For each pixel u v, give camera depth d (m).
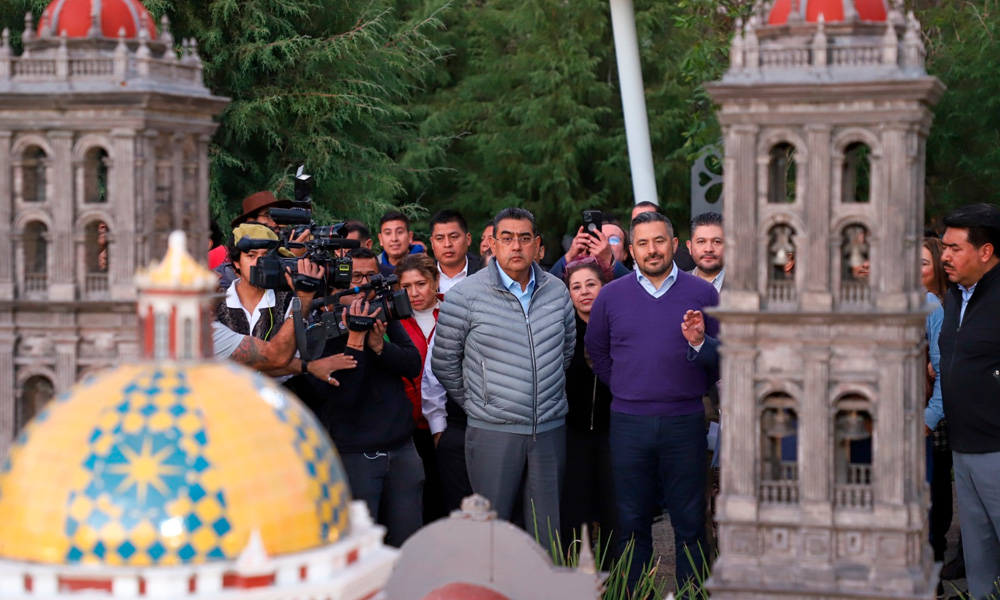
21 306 3.40
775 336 3.20
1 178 3.39
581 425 6.77
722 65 10.77
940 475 7.17
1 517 1.96
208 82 12.05
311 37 12.62
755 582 3.23
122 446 1.91
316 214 12.09
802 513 3.21
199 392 1.99
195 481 1.90
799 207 3.17
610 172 17.28
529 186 17.34
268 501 1.96
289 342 4.87
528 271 6.37
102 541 1.87
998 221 5.49
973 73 12.05
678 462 6.11
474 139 17.88
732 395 3.24
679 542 6.18
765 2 3.32
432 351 6.42
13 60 3.35
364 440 5.78
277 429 2.03
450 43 19.02
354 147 12.89
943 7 12.54
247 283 5.55
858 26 3.18
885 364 3.14
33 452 1.97
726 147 3.22
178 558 1.88
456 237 7.78
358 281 6.48
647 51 17.25
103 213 3.35
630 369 6.14
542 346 6.22
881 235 3.12
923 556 3.27
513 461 6.18
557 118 17.64
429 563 3.16
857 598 3.17
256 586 1.92
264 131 12.16
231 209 12.20
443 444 6.75
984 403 5.48
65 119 3.33
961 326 5.57
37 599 1.87
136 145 3.32
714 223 7.58
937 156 12.93
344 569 2.06
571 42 17.30
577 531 6.82
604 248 7.62
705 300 6.21
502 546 3.10
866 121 3.11
